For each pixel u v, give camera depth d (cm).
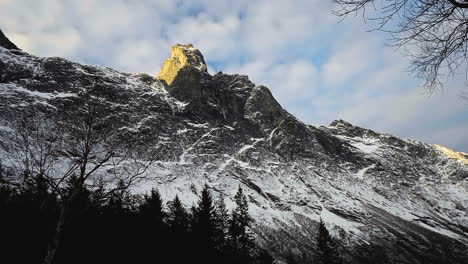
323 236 5838
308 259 7369
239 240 5600
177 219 5038
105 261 3219
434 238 10956
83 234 3138
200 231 4762
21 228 2683
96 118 1612
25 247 2677
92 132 1590
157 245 3809
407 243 10038
